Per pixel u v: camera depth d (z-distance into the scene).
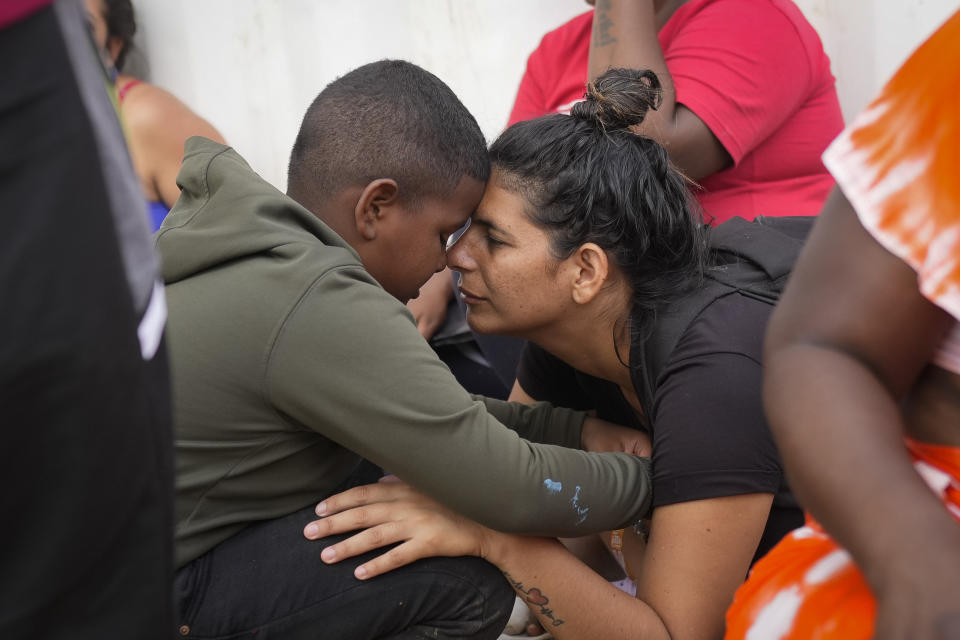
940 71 0.75
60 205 0.57
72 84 0.58
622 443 1.62
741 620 0.92
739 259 1.51
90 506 0.60
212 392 1.22
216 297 1.23
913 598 0.61
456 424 1.22
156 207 2.50
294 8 2.69
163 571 0.66
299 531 1.33
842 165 0.78
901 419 0.78
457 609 1.37
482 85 2.63
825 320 0.75
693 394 1.33
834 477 0.67
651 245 1.43
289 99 2.75
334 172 1.41
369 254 1.44
